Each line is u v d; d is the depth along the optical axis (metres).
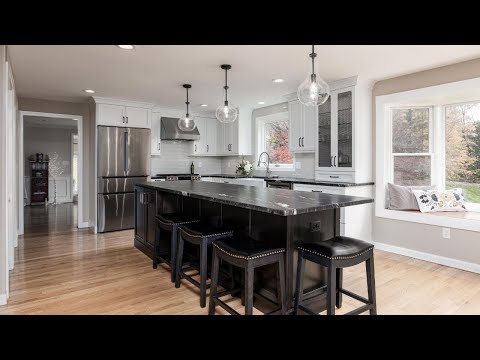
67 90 4.50
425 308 2.40
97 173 5.01
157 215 3.30
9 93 3.02
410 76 3.72
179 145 6.56
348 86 4.02
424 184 4.03
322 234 2.35
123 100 5.21
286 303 2.13
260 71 3.60
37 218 6.35
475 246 3.21
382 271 3.22
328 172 4.39
